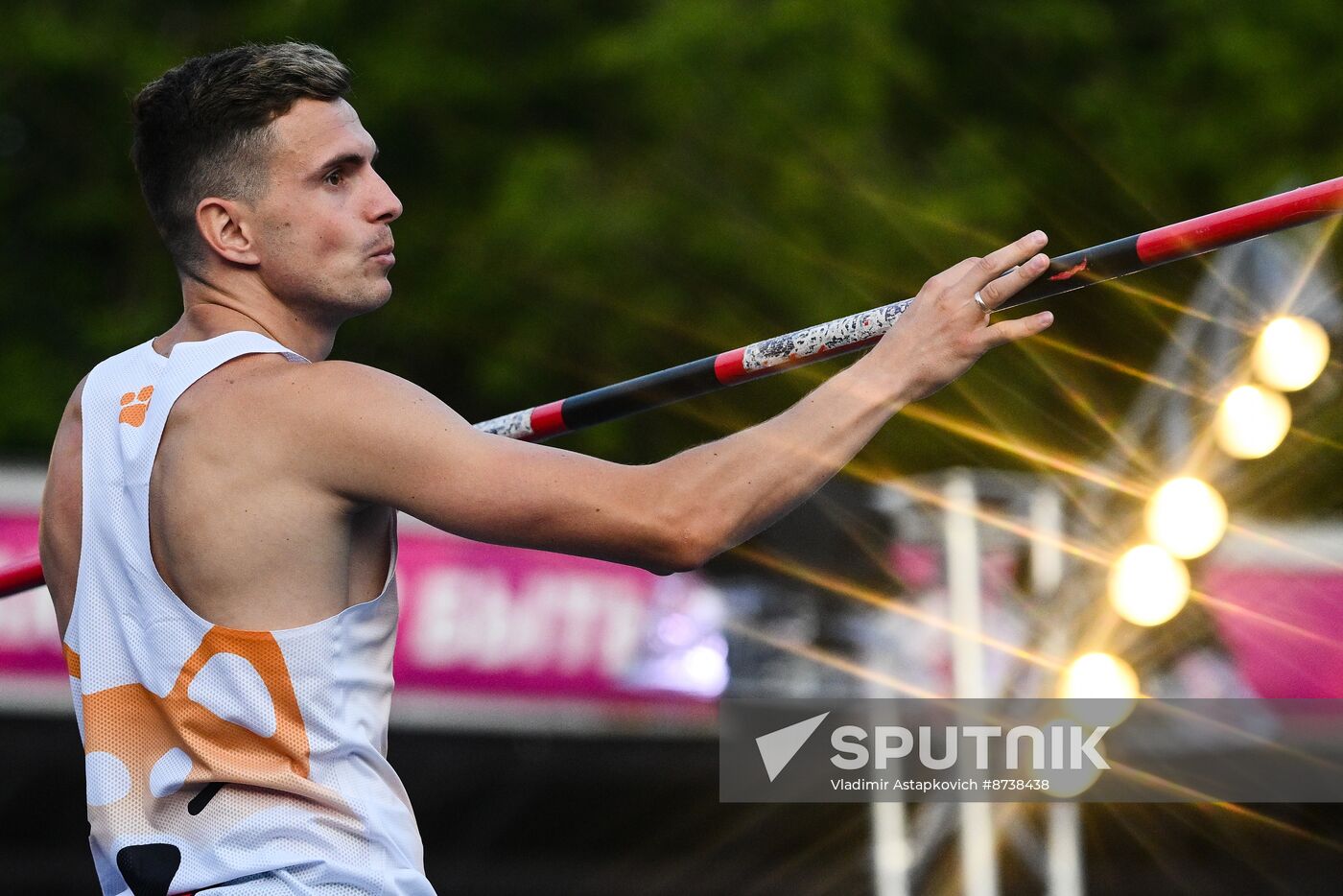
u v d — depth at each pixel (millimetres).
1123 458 14180
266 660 6957
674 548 6945
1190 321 13398
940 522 15430
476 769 23094
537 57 32969
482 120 33094
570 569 17984
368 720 7215
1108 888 21406
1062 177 34125
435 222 32719
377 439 6941
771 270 30125
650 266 30484
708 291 30516
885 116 32688
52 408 33125
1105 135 34094
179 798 7062
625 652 17922
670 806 22984
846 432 6973
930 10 34562
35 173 34844
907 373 7043
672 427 30672
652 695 17875
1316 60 34688
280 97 7512
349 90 7836
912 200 30953
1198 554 13859
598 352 30750
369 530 7289
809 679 15992
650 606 17984
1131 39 35375
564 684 17875
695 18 30797
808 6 31109
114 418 7441
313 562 7023
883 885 15062
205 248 7578
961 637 14805
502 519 6902
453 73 32594
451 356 33094
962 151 32625
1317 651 15039
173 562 7113
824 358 8078
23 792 23312
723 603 17688
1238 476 14625
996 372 28859
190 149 7547
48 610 17672
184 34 34719
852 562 15992
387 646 7363
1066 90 34844
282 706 6973
